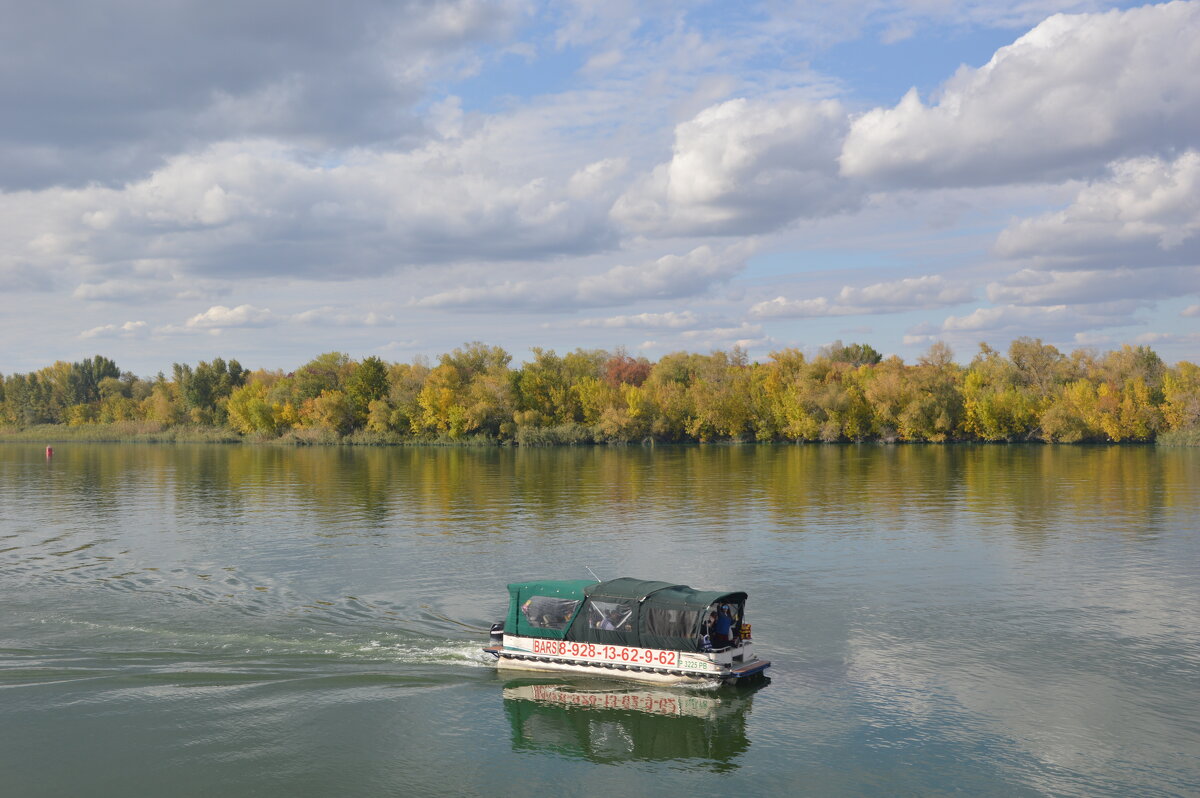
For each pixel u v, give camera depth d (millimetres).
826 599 41344
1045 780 23609
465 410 186750
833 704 28484
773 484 94625
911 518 67125
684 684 29109
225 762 24812
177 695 29094
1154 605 40250
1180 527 62250
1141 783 23422
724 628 30125
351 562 49531
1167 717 27453
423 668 31328
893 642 34719
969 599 41344
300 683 30047
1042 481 96812
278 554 52031
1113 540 56906
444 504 76750
